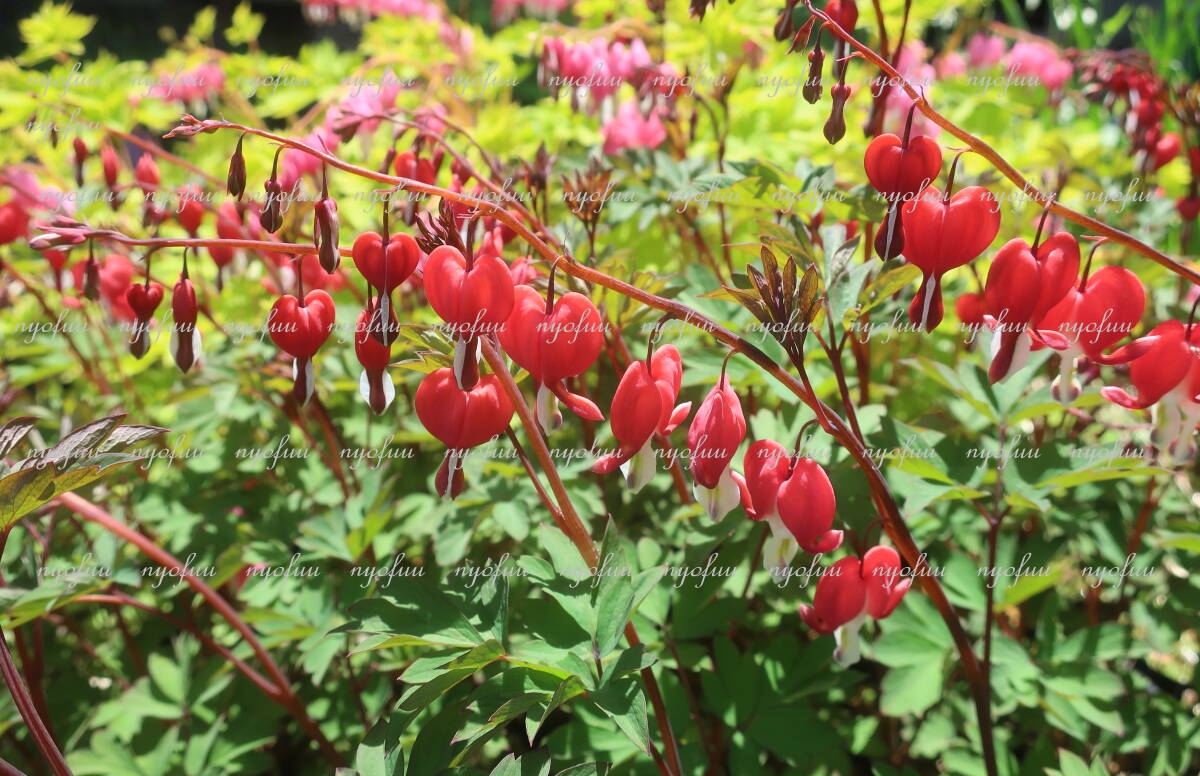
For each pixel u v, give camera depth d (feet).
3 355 2.85
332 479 2.18
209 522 2.15
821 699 2.01
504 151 2.74
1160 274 2.36
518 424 2.19
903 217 1.45
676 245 2.56
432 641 1.52
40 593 1.72
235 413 2.20
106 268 2.11
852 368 2.27
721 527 1.83
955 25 4.13
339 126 1.86
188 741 1.93
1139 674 2.20
